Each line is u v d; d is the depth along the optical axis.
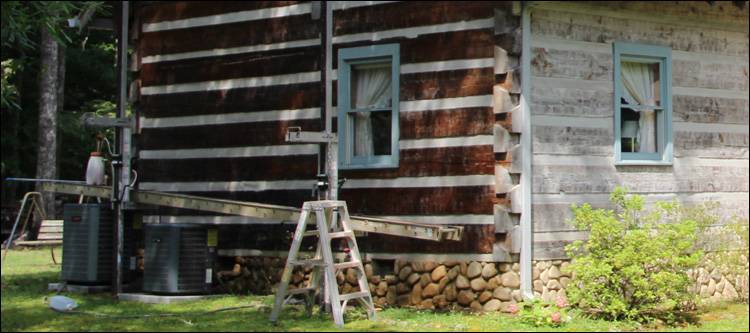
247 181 9.73
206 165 10.01
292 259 7.48
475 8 8.48
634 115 9.27
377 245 8.95
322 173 8.22
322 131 8.05
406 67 8.84
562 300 7.65
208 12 10.11
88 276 9.72
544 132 8.47
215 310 8.23
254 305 8.50
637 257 7.66
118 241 9.26
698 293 8.64
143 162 10.45
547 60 8.51
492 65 8.38
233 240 9.80
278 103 9.58
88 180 9.77
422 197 8.69
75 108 24.84
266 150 9.64
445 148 8.59
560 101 8.58
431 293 8.59
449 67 8.60
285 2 9.60
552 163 8.51
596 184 8.77
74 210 9.88
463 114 8.50
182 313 8.09
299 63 9.47
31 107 24.44
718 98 9.74
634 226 8.04
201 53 10.12
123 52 9.28
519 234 8.23
